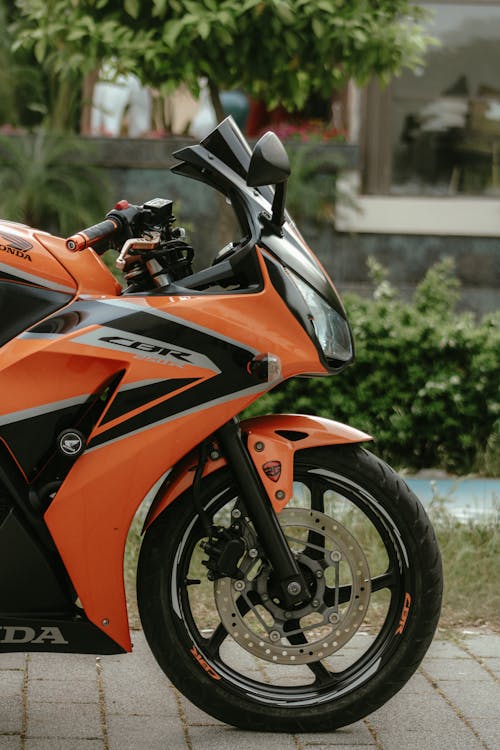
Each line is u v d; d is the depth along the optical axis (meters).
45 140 11.77
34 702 4.20
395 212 13.05
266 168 3.65
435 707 4.24
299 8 7.75
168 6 7.79
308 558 3.96
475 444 8.67
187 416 3.79
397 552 4.01
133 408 3.76
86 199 11.86
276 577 3.91
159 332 3.78
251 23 7.72
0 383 3.70
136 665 4.62
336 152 12.59
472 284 13.25
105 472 3.74
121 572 3.78
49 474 3.77
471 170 13.95
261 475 3.92
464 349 8.73
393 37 8.09
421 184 13.93
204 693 3.96
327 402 8.77
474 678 4.57
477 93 13.92
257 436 3.94
